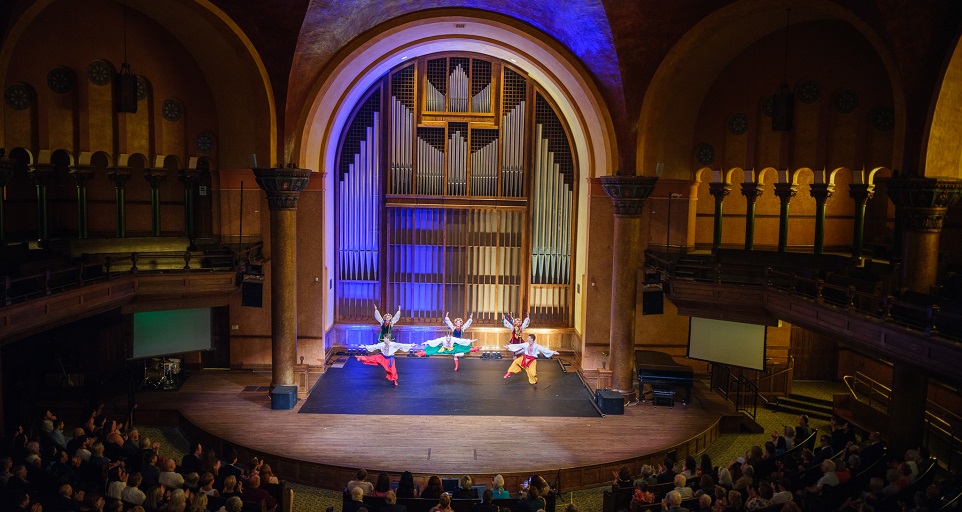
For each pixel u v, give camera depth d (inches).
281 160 744.3
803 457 549.0
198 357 864.9
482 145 933.2
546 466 611.2
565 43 757.3
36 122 690.2
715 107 807.7
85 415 683.4
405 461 615.2
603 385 810.8
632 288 761.0
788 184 778.8
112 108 739.4
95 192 845.8
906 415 577.6
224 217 824.3
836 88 747.4
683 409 757.9
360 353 937.5
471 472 594.6
